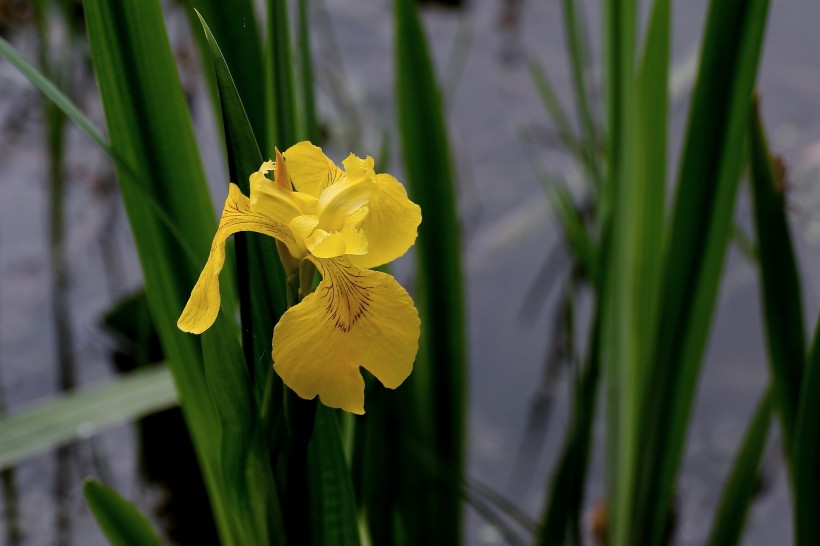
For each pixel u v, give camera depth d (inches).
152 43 32.4
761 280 34.9
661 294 35.8
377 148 75.5
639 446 36.8
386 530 38.5
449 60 90.0
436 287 39.3
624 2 35.2
